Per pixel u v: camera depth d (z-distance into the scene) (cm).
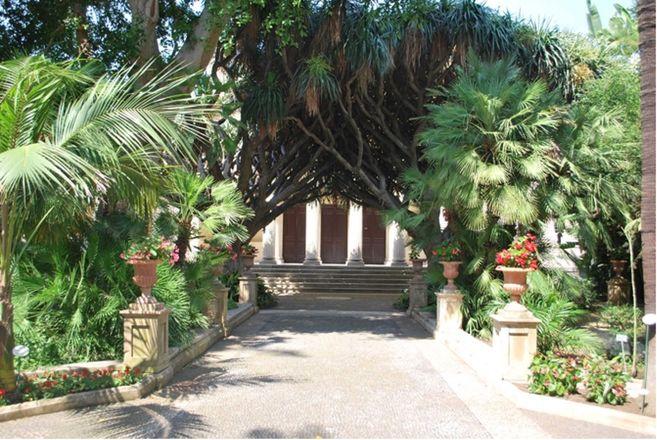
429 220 1243
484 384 712
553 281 989
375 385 705
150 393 650
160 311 695
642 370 727
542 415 576
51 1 1012
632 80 1208
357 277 2316
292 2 1102
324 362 852
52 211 579
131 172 596
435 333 1088
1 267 560
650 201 555
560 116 1020
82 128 536
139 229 820
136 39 1020
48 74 545
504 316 689
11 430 506
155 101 575
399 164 1540
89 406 587
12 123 528
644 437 509
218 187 1048
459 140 986
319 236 2480
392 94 1477
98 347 774
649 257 555
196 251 1091
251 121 1362
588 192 1050
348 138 1593
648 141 555
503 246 1049
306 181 1652
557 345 863
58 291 754
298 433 517
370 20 1237
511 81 1059
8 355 565
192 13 1226
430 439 503
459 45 1278
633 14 1189
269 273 2344
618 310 1072
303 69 1311
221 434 512
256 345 1009
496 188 948
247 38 1332
